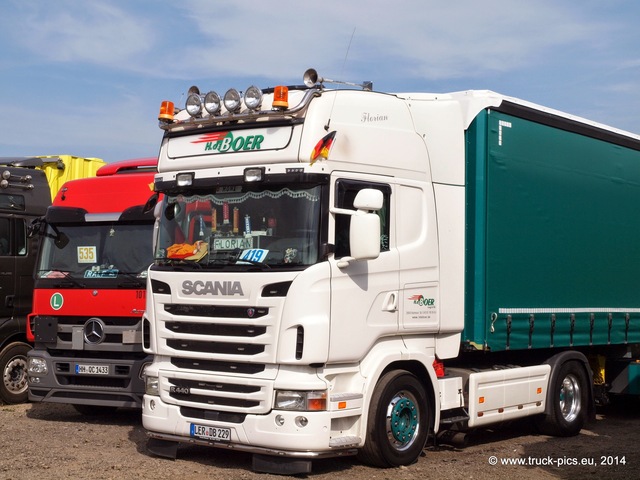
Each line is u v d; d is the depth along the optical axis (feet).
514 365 36.37
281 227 27.71
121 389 36.99
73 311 38.29
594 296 40.22
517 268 34.83
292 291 26.76
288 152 27.76
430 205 31.17
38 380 38.55
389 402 28.94
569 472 30.04
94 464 28.99
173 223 30.35
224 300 27.94
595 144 40.50
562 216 37.88
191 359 28.94
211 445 28.17
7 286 44.16
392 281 29.35
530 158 35.83
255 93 28.43
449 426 32.40
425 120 31.63
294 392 26.66
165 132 31.45
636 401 46.93
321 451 26.58
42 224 40.19
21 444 32.63
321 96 28.37
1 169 45.16
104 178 40.11
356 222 26.89
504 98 34.45
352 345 27.76
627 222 43.21
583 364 39.17
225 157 29.17
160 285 29.81
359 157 28.76
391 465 28.89
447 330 31.73
